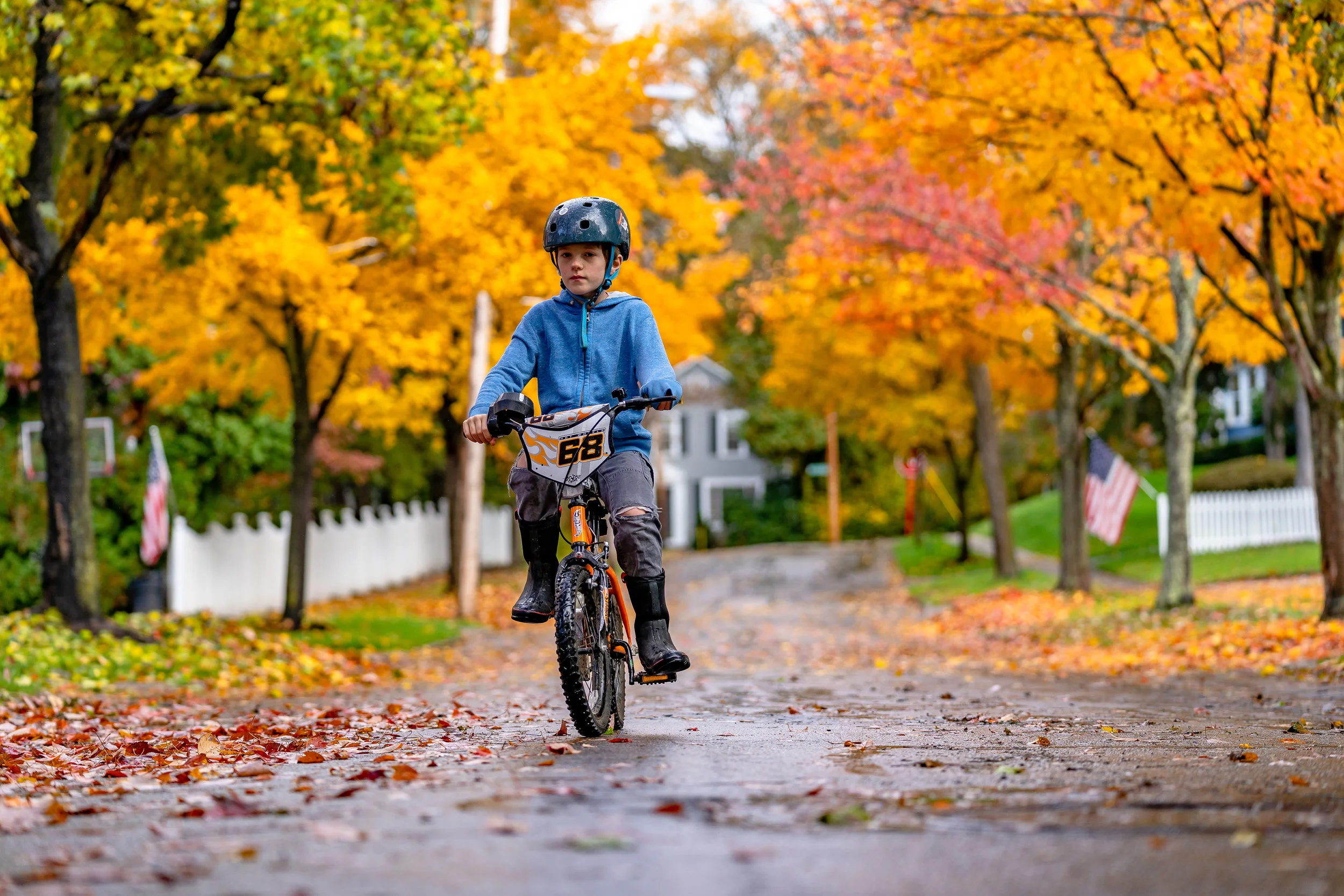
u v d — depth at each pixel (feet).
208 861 11.78
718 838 12.21
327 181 58.65
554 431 20.49
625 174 77.20
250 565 91.56
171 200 56.24
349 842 12.38
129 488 93.25
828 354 128.06
